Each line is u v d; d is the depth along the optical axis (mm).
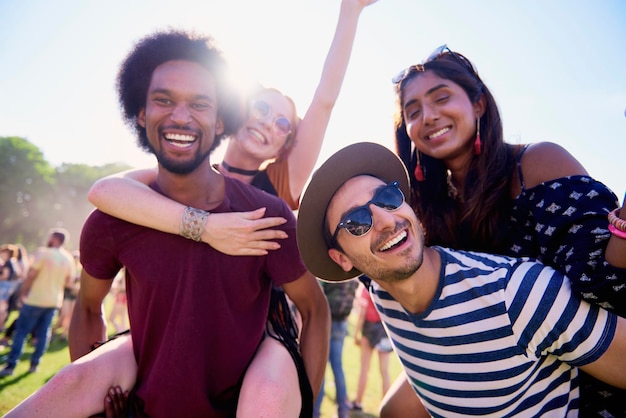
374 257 1948
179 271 1869
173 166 1873
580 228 1844
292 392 1847
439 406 2176
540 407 1955
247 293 1966
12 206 68938
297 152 3119
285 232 2049
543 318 1754
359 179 2080
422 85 2404
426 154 2566
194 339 1850
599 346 1701
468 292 1891
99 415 1838
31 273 6621
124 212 1857
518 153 2318
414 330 2076
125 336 2201
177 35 1949
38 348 6539
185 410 1857
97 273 2053
